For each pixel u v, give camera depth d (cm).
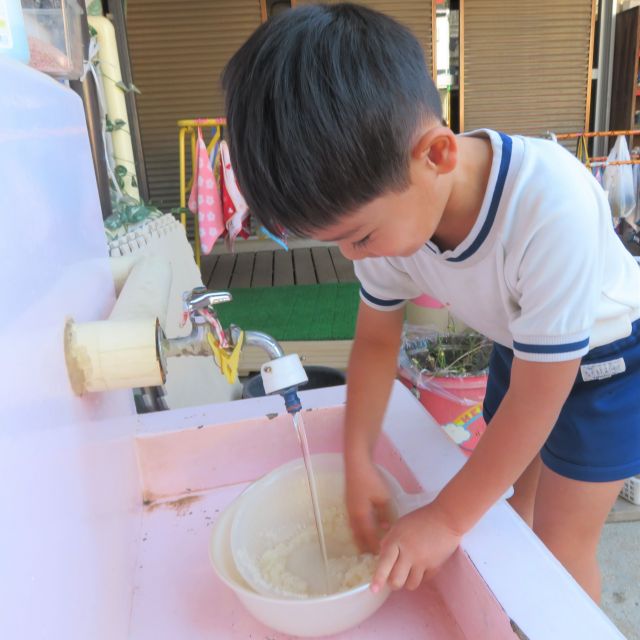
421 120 54
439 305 206
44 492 38
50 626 37
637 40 419
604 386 90
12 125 39
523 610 47
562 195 66
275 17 56
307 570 68
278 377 59
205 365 170
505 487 61
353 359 88
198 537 73
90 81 157
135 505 73
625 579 129
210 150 291
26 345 37
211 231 281
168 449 79
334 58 51
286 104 50
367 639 57
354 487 70
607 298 86
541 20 424
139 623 61
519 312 75
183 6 394
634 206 355
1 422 31
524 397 65
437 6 409
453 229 72
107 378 50
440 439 74
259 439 82
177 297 165
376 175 52
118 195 179
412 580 56
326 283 345
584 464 91
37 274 42
